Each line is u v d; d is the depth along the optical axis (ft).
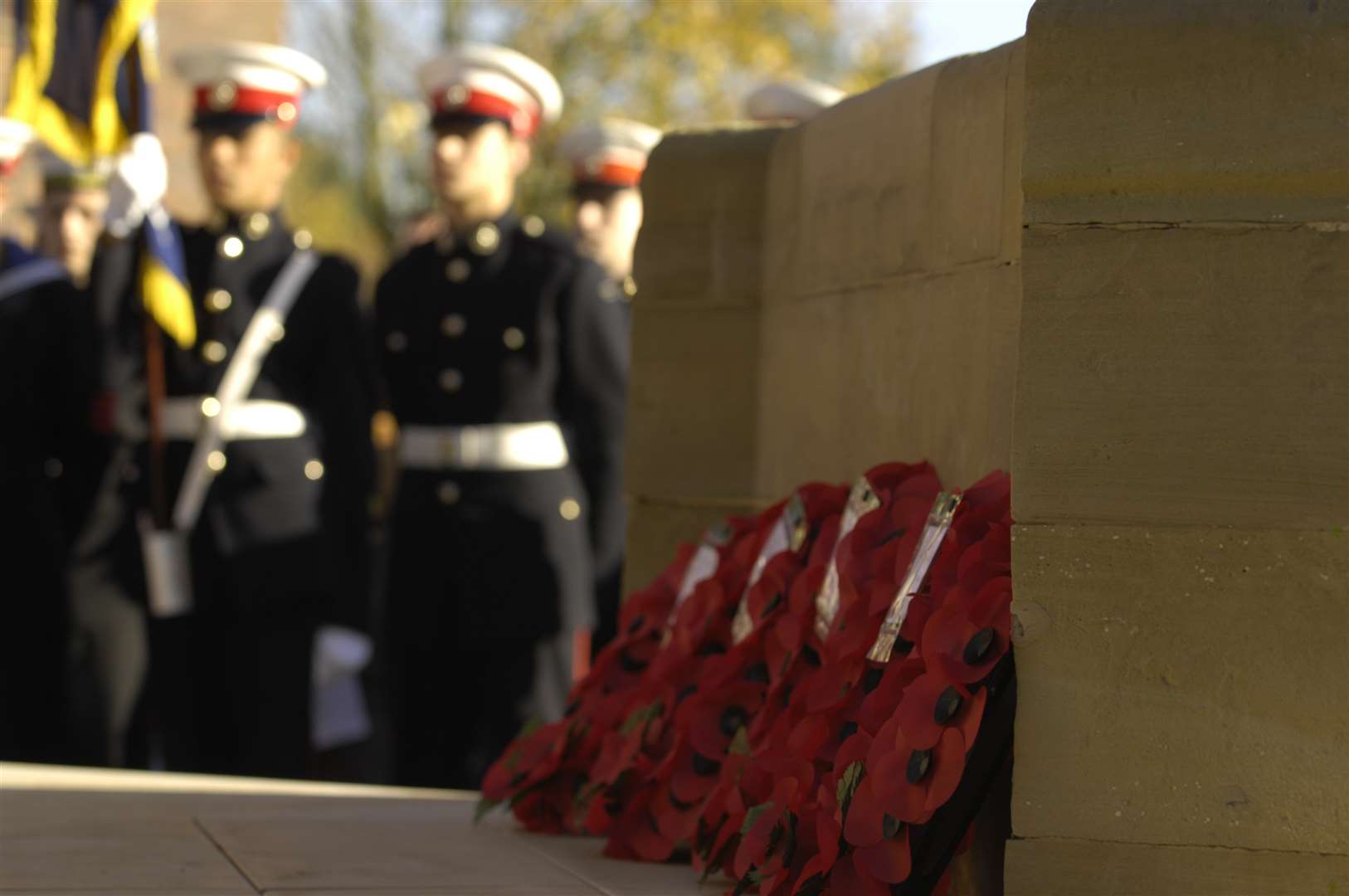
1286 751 14.49
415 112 117.70
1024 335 14.76
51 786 25.63
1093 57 14.64
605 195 46.65
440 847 20.06
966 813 15.08
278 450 35.50
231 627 35.19
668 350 24.38
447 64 35.81
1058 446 14.73
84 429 37.14
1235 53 14.49
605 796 19.63
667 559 24.41
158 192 35.83
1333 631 14.46
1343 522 14.44
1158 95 14.56
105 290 36.14
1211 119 14.49
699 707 18.83
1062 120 14.66
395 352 35.88
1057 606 14.69
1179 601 14.58
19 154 42.83
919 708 15.08
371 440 36.50
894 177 19.61
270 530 35.12
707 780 18.61
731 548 21.15
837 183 21.30
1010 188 16.66
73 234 43.27
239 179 36.22
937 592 15.74
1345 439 14.46
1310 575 14.47
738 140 24.22
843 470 20.93
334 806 23.97
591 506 35.27
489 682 34.86
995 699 14.93
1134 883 14.60
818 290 21.84
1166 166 14.53
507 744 34.68
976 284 17.37
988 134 17.21
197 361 35.45
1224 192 14.57
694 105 123.44
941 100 18.43
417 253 36.50
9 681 38.34
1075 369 14.73
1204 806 14.57
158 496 35.35
